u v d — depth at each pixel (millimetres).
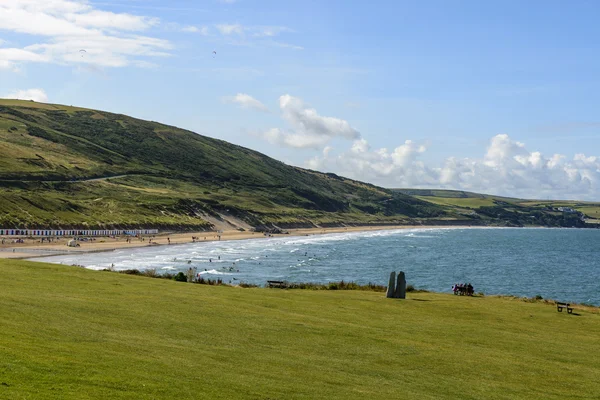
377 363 24203
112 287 35938
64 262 94438
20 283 33188
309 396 18281
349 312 36312
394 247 182875
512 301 47406
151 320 26969
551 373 25047
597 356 28875
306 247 171375
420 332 31516
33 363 17016
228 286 48219
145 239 160250
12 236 126000
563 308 44156
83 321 24719
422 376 22984
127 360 19250
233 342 24797
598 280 106375
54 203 162250
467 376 23578
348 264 120688
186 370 19172
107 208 183250
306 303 38438
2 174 183750
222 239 188875
